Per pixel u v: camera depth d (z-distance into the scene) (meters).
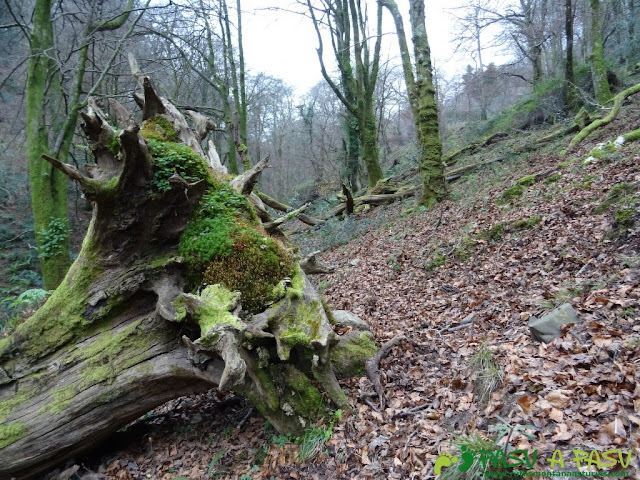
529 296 5.39
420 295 7.07
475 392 3.75
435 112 12.55
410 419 3.76
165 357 4.43
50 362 4.62
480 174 14.32
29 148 12.18
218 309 3.88
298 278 4.70
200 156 5.17
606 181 7.45
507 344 4.27
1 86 13.12
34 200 12.12
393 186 17.36
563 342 3.82
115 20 14.33
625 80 17.75
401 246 10.05
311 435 3.92
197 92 27.12
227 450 4.45
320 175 31.70
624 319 3.89
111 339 4.59
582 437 2.77
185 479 4.20
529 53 22.31
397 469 3.25
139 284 4.61
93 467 4.88
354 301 7.84
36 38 12.27
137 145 4.04
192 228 4.66
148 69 17.42
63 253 12.09
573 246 6.12
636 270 4.69
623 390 2.99
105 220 4.43
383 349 4.78
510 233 7.70
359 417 3.97
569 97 17.61
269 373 4.25
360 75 19.36
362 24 21.98
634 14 21.62
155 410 5.84
